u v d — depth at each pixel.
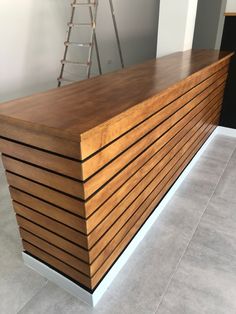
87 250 1.28
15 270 1.65
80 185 1.10
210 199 2.29
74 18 4.61
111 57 5.09
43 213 1.34
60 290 1.53
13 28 3.70
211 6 3.62
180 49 2.92
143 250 1.79
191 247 1.82
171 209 2.17
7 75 3.82
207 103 2.64
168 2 2.75
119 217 1.48
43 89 4.48
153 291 1.52
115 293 1.51
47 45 4.32
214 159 2.90
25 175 1.27
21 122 1.08
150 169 1.72
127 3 4.41
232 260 1.72
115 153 1.25
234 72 3.07
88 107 1.23
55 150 1.07
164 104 1.64
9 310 1.43
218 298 1.49
